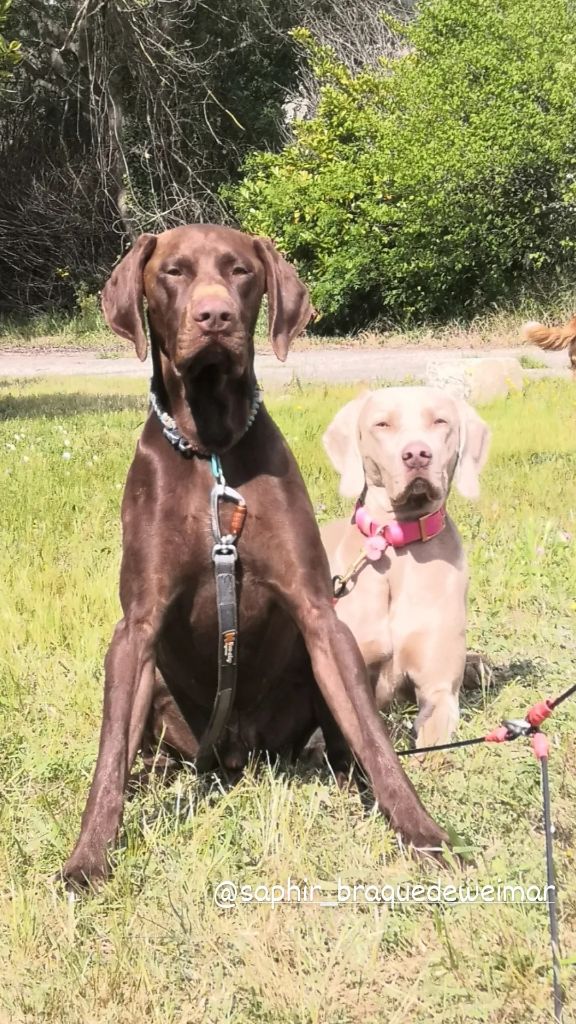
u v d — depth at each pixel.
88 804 1.61
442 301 10.38
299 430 4.81
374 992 1.37
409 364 8.26
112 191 13.07
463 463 2.04
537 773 1.80
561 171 9.41
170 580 1.74
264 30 12.87
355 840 1.65
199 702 1.86
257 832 1.66
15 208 13.34
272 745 1.91
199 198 12.85
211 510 1.73
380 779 1.64
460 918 1.47
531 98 9.62
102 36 11.80
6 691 2.16
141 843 1.63
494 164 9.45
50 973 1.42
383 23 12.49
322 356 9.20
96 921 1.50
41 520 3.41
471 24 9.98
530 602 2.64
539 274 10.12
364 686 1.70
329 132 10.95
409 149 9.81
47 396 7.19
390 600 2.01
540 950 1.41
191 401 1.74
